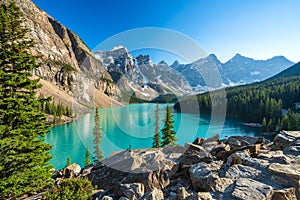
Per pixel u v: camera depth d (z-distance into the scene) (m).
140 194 5.63
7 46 8.56
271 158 4.57
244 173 4.08
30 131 8.68
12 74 8.16
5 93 8.41
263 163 4.32
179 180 5.82
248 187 3.42
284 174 3.62
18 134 8.41
